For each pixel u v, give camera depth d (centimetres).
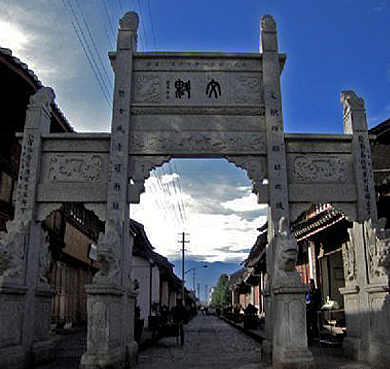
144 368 1102
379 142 1917
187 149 1238
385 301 1038
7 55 1260
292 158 1251
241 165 1237
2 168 1498
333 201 1214
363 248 1162
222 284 10138
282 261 1043
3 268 1049
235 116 1273
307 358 977
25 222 1148
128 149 1230
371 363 1071
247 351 1497
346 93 1320
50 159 1227
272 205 1192
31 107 1244
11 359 1005
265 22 1342
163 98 1280
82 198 1191
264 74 1295
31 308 1121
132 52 1308
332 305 1738
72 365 1108
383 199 1501
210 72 1309
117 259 1083
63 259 2184
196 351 1517
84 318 2591
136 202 1200
